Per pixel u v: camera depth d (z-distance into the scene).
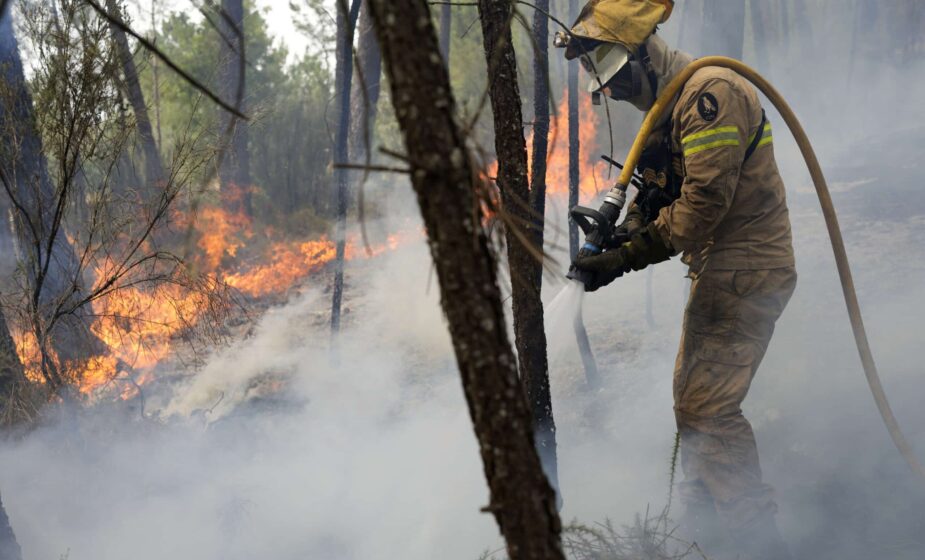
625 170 2.65
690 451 2.75
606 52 2.69
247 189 8.65
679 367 2.80
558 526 1.10
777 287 2.68
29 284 3.54
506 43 2.24
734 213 2.69
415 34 1.00
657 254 2.64
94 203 3.63
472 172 1.09
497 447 1.07
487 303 1.05
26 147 3.65
